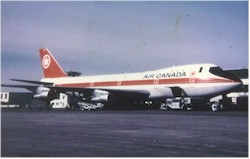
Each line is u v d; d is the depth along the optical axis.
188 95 44.69
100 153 10.79
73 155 10.48
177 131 17.05
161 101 52.25
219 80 41.66
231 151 10.95
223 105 46.53
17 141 13.63
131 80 51.44
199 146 12.01
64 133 16.48
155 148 11.65
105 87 55.47
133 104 55.28
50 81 67.00
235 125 20.33
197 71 43.91
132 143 12.87
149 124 21.48
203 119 25.84
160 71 48.41
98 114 35.59
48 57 68.44
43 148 11.87
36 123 22.98
